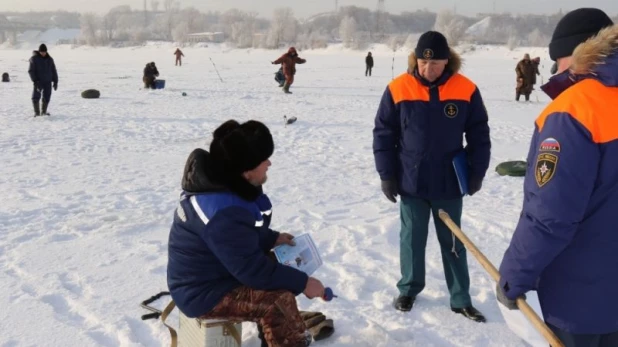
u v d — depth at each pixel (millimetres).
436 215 4242
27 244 5551
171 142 11242
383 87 24438
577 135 2270
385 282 4812
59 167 8961
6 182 7992
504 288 2529
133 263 5121
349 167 9305
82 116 14438
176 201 7168
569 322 2479
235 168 3125
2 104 16500
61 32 189375
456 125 4086
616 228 2373
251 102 18000
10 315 4133
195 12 176875
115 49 112500
